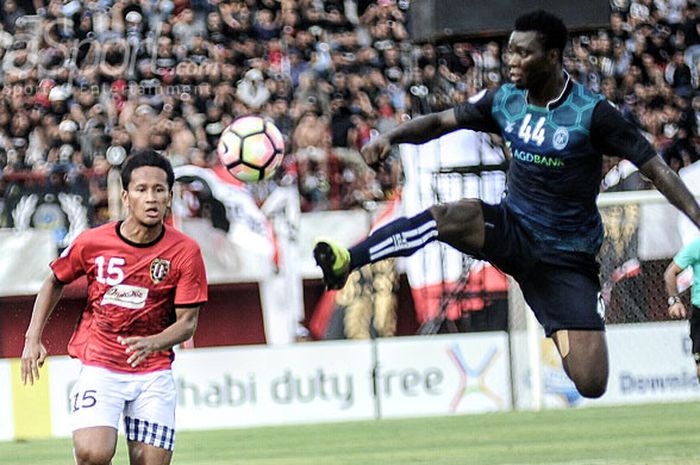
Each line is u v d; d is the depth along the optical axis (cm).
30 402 4062
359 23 5653
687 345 4312
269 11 5603
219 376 4122
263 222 4544
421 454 3231
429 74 5022
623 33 5441
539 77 1925
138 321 1869
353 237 4553
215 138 5144
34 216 4556
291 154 4941
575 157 1936
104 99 5281
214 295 4662
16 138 5156
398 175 4738
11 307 4522
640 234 4400
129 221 1862
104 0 5538
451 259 4481
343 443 3534
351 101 5275
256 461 3203
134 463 1866
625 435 3478
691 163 5175
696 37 5578
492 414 4150
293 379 4159
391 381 4212
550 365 4272
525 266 2031
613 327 4294
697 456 3009
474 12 3900
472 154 4447
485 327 4478
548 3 3884
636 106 5259
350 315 4491
